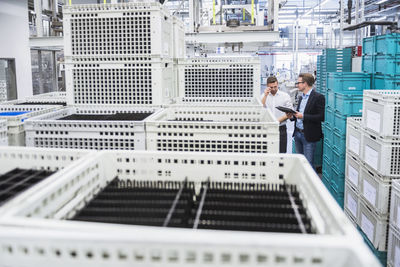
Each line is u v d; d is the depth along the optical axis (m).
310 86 4.75
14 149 1.39
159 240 0.68
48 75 8.44
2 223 0.75
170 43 3.12
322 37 16.64
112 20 2.65
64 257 0.70
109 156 1.37
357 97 3.83
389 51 4.05
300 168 1.23
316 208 0.98
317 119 4.43
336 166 4.16
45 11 7.09
